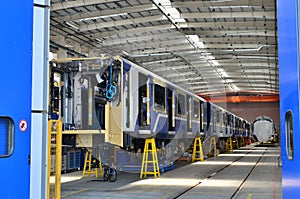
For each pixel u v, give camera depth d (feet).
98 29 76.02
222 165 62.90
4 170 11.07
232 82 141.08
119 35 79.97
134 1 63.41
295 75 9.16
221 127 92.38
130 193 33.40
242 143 147.54
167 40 85.56
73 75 36.27
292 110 9.38
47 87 12.78
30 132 12.00
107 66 35.68
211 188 36.73
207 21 74.84
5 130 11.30
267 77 130.62
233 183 40.60
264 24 72.28
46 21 12.82
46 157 12.62
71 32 74.59
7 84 11.27
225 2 61.77
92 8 65.36
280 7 10.39
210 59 101.96
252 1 60.18
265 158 80.94
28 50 12.07
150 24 76.69
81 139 35.50
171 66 110.11
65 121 35.63
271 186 38.52
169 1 63.46
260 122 119.65
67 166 51.44
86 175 47.88
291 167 9.65
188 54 95.81
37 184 12.31
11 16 11.48
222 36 84.17
